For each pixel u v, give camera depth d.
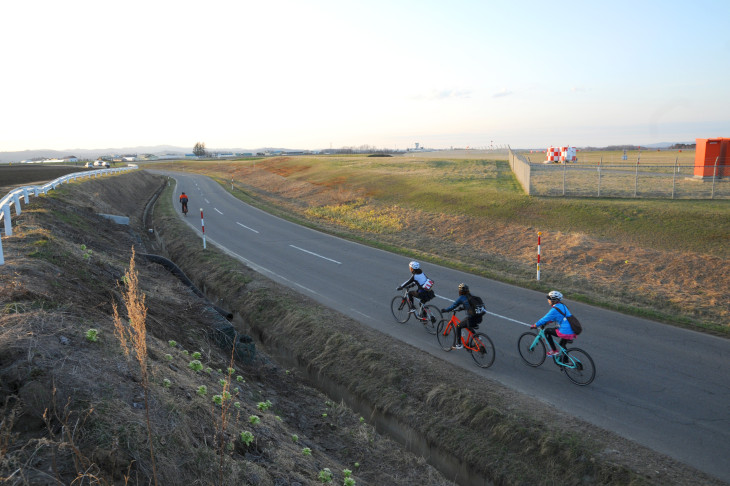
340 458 6.81
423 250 20.00
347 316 11.80
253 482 4.50
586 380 8.12
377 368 8.91
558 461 6.11
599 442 6.33
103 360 5.08
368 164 58.59
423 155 83.94
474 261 17.61
